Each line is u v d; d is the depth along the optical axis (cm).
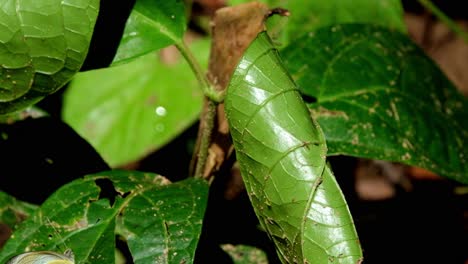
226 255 45
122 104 55
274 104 37
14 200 44
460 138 47
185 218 38
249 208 46
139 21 41
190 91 55
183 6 42
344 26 48
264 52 37
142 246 38
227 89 37
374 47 48
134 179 41
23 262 37
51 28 38
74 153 45
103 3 41
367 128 45
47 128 45
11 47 38
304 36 47
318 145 36
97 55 41
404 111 46
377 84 46
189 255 37
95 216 39
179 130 55
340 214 36
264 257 45
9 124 45
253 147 37
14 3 38
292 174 36
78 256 38
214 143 43
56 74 39
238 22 42
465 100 49
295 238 37
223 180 45
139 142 54
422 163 45
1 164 44
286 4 55
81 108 55
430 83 48
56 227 39
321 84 45
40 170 45
